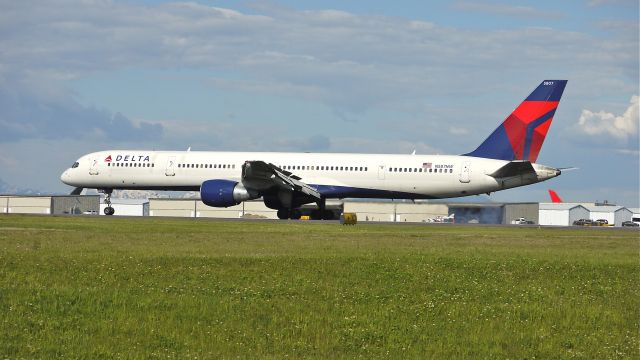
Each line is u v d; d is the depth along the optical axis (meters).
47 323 50.72
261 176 150.00
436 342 49.62
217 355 45.19
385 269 74.69
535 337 51.28
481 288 66.75
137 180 166.38
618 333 53.25
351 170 157.75
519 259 85.38
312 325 52.31
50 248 89.25
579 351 48.69
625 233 137.25
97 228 123.81
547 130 153.75
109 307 55.31
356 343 48.88
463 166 154.38
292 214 165.62
